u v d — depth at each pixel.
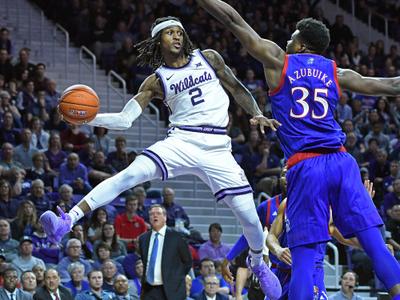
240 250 7.88
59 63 19.11
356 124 18.36
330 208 5.70
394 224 14.39
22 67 17.06
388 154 16.97
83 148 15.56
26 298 10.92
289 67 5.78
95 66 18.89
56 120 16.09
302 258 5.57
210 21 20.48
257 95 18.09
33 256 12.42
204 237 15.58
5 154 14.39
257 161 16.44
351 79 5.88
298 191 5.61
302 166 5.63
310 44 5.94
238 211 6.62
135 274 12.44
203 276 12.00
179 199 16.31
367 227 5.49
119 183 6.29
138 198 14.27
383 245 5.46
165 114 18.61
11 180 13.70
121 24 19.80
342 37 22.16
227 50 19.94
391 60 21.89
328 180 5.59
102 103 18.31
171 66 6.61
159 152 6.42
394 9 25.27
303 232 5.57
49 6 20.45
